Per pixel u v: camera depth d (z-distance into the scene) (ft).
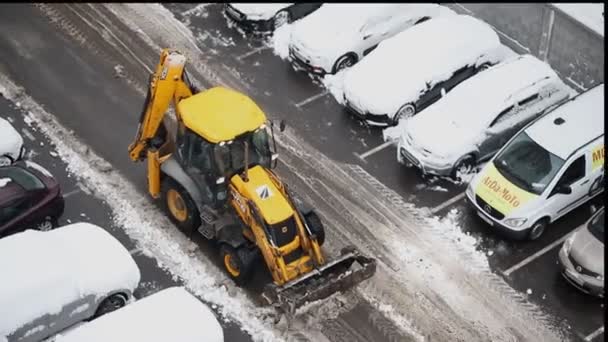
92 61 82.84
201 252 66.54
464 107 74.90
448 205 72.08
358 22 83.20
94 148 74.49
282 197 62.08
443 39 81.15
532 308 64.54
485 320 63.46
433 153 72.49
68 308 57.72
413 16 85.81
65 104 78.28
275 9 86.33
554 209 69.31
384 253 67.77
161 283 64.23
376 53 80.69
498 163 70.74
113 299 59.93
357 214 70.74
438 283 65.87
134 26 87.10
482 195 69.21
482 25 83.56
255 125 62.44
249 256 62.23
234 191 63.00
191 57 84.12
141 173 72.59
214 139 61.16
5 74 80.69
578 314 64.34
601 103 73.87
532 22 92.22
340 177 73.77
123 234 67.62
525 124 75.82
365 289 64.80
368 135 77.87
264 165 64.64
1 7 87.86
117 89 80.23
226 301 63.05
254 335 61.00
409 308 63.82
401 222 70.38
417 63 79.20
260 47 86.12
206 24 88.28
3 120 71.72
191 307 56.65
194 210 65.26
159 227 68.23
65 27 86.22
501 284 66.18
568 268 65.21
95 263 59.41
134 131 76.28
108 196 70.44
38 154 73.41
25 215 64.03
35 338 57.11
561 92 77.97
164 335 54.70
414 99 78.13
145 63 83.15
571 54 88.17
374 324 62.39
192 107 63.46
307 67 82.84
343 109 80.18
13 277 56.85
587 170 70.08
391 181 73.82
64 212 68.85
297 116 79.15
